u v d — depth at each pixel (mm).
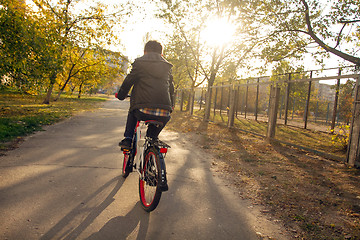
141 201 3145
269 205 3521
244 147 7750
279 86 9375
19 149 5281
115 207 3037
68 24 16219
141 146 3258
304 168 5637
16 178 3652
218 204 3426
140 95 3010
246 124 13180
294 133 9672
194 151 6773
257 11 10570
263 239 2631
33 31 10047
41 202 2977
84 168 4395
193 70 24031
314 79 7699
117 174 4234
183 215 3004
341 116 8102
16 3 10688
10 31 9477
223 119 14398
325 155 6949
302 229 2902
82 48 18219
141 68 3066
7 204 2848
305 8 9250
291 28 9852
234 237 2617
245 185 4285
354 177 5094
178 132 10281
